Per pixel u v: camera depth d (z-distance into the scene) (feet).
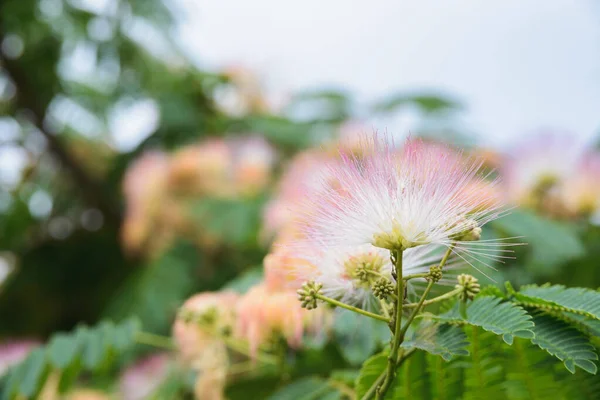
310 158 2.43
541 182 2.19
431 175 1.26
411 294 1.42
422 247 1.34
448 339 1.26
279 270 1.45
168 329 2.85
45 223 4.33
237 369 1.77
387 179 1.26
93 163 4.34
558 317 1.26
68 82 4.31
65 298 4.09
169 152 3.46
